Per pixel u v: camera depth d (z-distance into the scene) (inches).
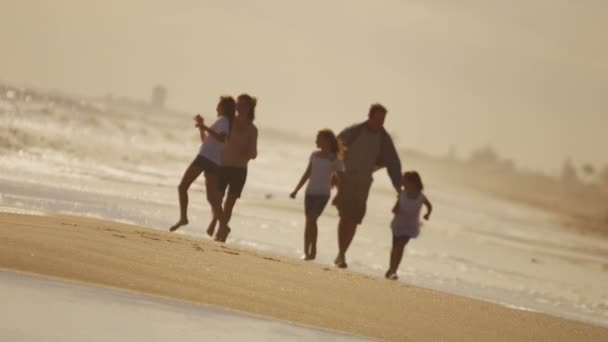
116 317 541.6
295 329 650.8
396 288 1104.8
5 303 516.1
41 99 6535.4
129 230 1123.3
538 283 1932.8
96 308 553.6
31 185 1769.2
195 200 2267.5
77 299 568.4
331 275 1101.7
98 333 493.7
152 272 775.7
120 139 5132.9
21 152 2832.2
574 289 1966.0
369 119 1557.6
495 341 835.4
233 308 687.1
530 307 1387.8
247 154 1533.0
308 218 1534.2
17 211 1224.8
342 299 900.0
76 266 707.4
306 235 1535.4
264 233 1825.8
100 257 786.2
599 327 1114.1
